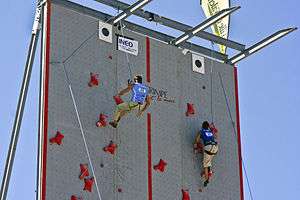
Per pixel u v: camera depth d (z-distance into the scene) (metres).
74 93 25.75
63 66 25.83
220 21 29.69
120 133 26.25
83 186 24.95
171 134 27.33
